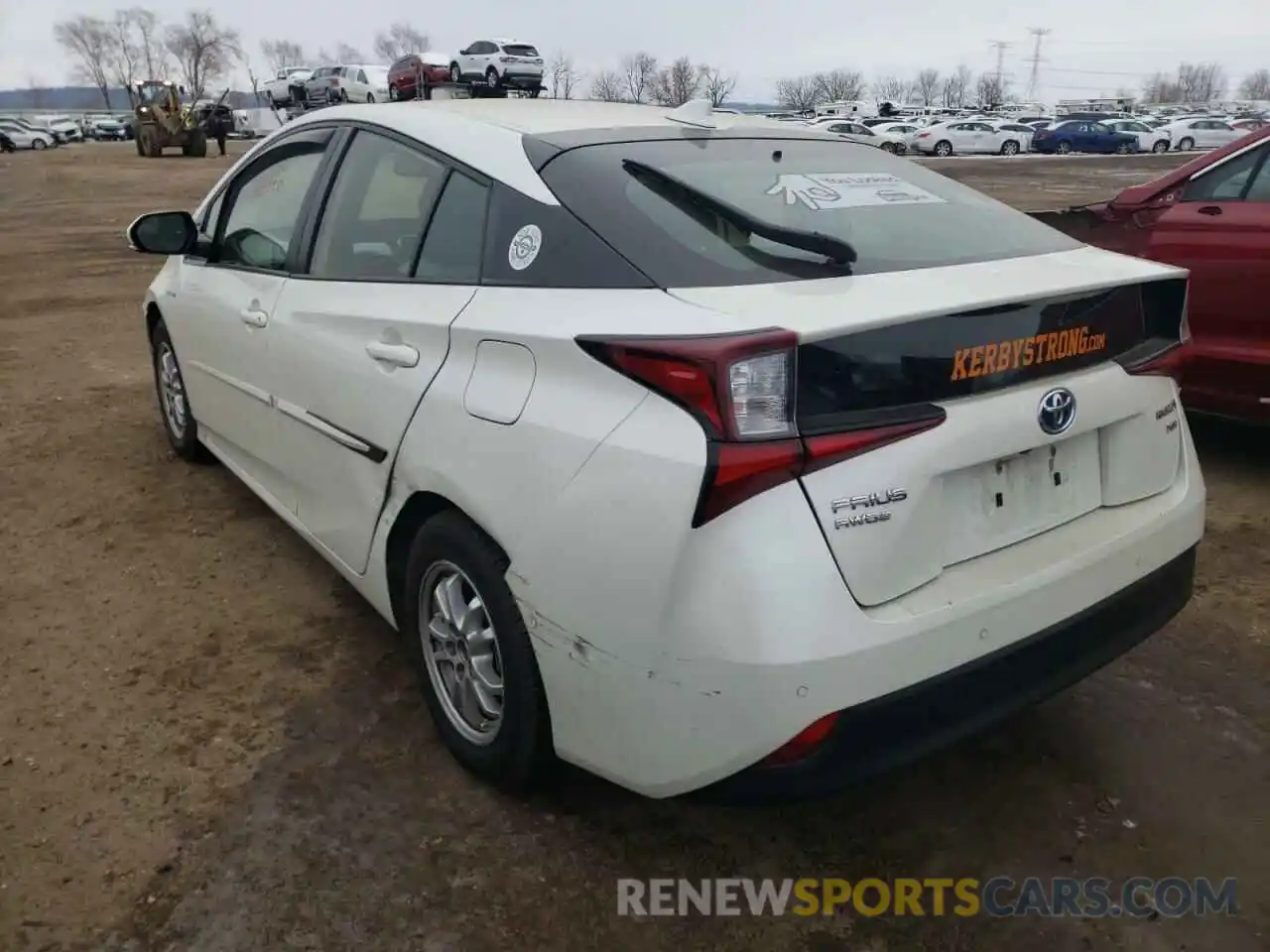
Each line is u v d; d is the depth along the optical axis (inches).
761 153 117.4
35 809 105.0
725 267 90.6
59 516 178.2
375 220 123.2
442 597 107.6
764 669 77.5
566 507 86.5
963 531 88.1
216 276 160.6
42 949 88.5
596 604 85.1
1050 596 90.4
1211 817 104.7
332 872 97.1
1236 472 195.8
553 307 92.9
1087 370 95.3
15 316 357.1
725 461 76.9
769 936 91.0
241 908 92.8
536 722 96.3
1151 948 89.8
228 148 1708.9
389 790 108.1
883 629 80.4
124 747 115.0
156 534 171.0
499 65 1213.1
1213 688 126.0
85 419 232.8
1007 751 114.7
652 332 82.5
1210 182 190.5
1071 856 100.0
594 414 85.2
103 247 544.4
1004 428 87.4
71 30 4724.4
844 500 79.5
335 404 120.6
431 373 103.7
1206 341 185.6
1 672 129.6
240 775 110.3
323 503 129.9
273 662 132.2
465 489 96.9
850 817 105.1
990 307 86.1
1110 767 112.1
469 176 110.6
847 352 80.0
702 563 78.5
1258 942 90.1
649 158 108.0
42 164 1301.7
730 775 82.1
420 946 89.4
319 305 125.9
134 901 93.6
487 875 97.0
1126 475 100.4
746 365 77.4
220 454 175.5
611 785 108.7
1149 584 100.4
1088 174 1202.6
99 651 135.0
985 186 984.9
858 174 118.3
